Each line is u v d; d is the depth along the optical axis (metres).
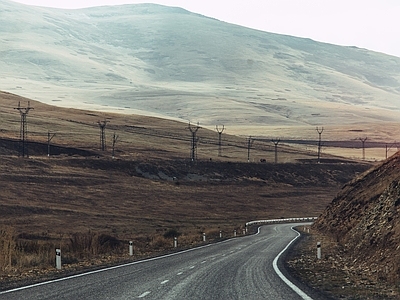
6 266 25.09
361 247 29.48
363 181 54.62
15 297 16.16
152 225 80.94
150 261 29.70
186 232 66.88
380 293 16.52
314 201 126.50
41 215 81.81
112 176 123.12
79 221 78.81
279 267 25.53
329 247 37.78
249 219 98.31
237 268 25.20
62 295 16.62
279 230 70.94
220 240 53.06
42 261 27.84
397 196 30.00
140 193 110.75
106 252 35.53
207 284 19.34
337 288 17.98
